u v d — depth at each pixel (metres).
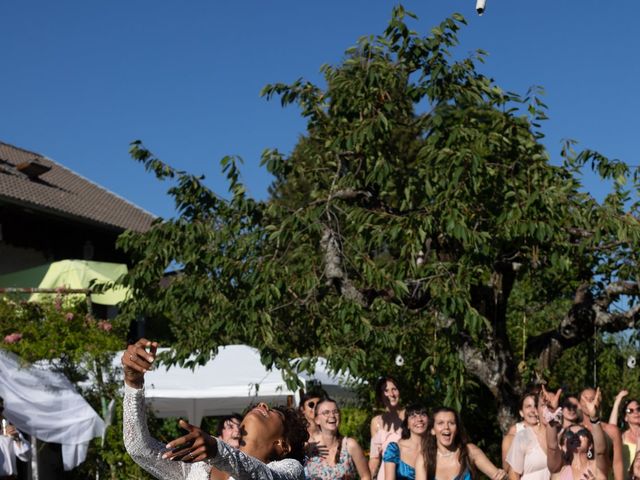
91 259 22.89
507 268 11.19
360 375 10.33
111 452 12.77
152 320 22.69
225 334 10.69
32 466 13.11
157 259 10.96
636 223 10.02
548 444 7.78
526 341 11.84
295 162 11.65
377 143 10.85
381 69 10.57
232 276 10.67
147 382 13.26
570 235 10.77
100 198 25.75
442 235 10.47
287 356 10.38
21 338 12.38
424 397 11.80
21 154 26.48
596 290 11.47
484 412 12.13
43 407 12.35
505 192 9.95
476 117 10.87
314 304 10.47
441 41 10.56
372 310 10.23
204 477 3.38
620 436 8.24
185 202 11.25
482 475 11.70
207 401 14.77
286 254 10.79
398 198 11.09
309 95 11.59
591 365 12.84
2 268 20.34
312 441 7.79
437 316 10.30
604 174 10.64
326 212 10.92
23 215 20.92
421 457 7.73
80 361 12.70
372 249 10.60
